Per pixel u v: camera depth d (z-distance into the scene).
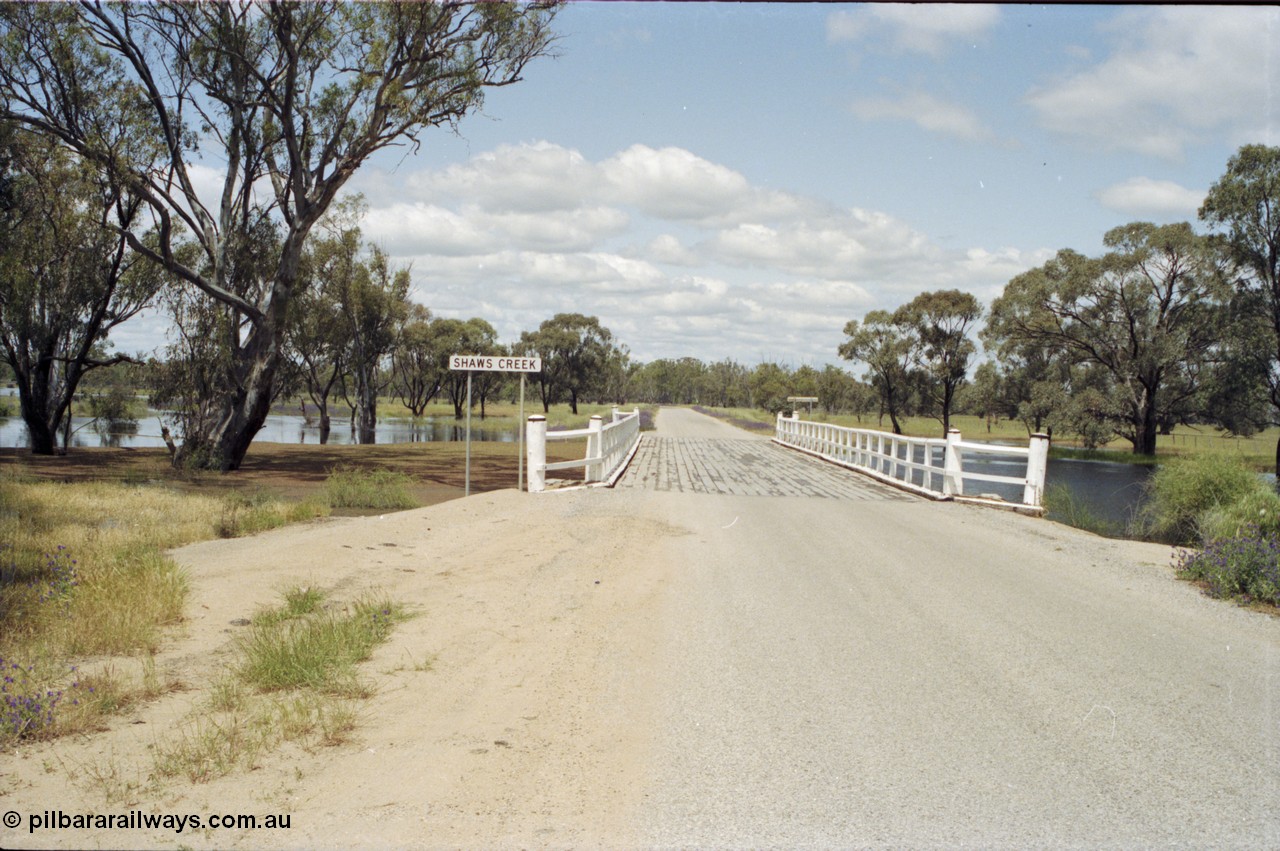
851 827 3.88
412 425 71.25
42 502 13.88
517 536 11.53
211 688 5.64
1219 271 51.16
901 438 19.69
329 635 6.41
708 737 4.89
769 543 11.35
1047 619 7.65
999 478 16.12
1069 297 55.78
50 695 5.08
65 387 31.28
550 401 117.19
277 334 24.67
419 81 23.09
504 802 4.09
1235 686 5.92
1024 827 3.91
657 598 8.21
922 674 6.04
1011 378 81.38
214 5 22.69
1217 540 10.23
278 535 12.22
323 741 4.80
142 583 7.63
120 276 31.56
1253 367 52.09
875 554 10.70
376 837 3.75
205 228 25.39
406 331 66.31
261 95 24.00
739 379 158.12
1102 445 66.75
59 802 4.04
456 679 5.88
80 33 22.59
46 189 25.30
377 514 15.56
